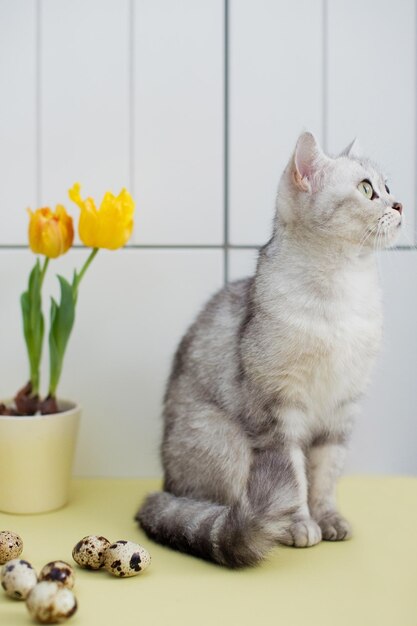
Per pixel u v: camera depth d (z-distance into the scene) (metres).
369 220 1.11
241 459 1.17
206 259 1.43
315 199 1.12
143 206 1.42
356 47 1.40
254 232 1.43
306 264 1.12
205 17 1.40
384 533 1.17
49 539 1.15
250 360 1.13
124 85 1.41
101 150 1.42
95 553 1.02
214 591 0.97
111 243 1.23
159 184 1.42
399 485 1.40
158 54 1.40
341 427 1.21
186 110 1.41
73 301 1.27
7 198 1.42
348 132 1.41
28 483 1.25
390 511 1.27
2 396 1.45
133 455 1.47
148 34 1.40
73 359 1.45
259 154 1.42
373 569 1.04
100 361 1.45
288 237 1.14
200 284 1.44
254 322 1.14
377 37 1.40
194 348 1.25
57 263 1.43
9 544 1.04
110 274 1.43
